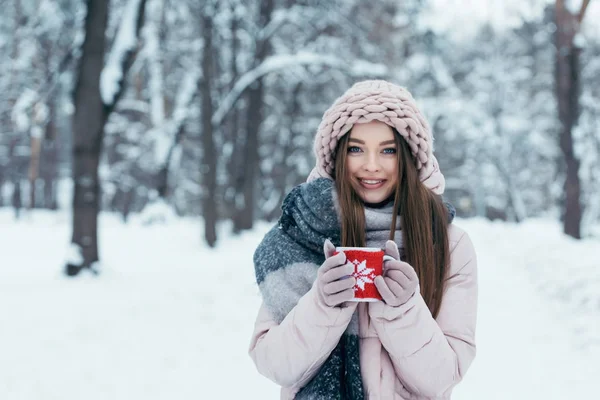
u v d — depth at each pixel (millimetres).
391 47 23953
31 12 21281
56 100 22391
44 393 4391
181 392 4473
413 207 1694
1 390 4422
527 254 12820
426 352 1516
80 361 5133
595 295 7477
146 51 17047
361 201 1787
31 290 8211
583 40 15883
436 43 29359
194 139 25172
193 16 17859
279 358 1561
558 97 16094
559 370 5086
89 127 9539
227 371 4973
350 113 1726
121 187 28141
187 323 6586
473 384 4766
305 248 1707
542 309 7637
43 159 32281
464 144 35125
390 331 1508
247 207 19078
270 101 23859
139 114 23906
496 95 31406
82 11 9969
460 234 1794
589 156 25375
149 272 10195
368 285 1456
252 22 18953
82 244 9453
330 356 1636
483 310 7688
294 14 18391
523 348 5809
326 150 1798
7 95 25016
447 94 30406
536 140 31000
